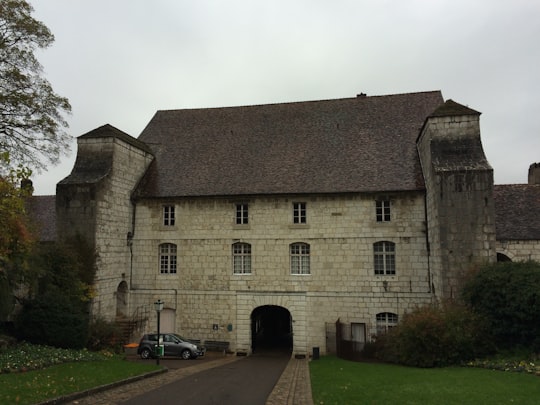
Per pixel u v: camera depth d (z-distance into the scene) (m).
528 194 26.25
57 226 24.42
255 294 26.22
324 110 31.19
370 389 13.34
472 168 21.69
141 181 28.78
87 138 26.08
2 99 21.98
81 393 11.94
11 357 16.03
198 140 31.20
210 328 26.55
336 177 26.31
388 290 24.78
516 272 18.94
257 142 29.98
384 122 29.27
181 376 16.78
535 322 17.84
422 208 24.80
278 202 26.42
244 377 16.77
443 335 18.70
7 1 21.75
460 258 21.30
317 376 16.59
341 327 24.97
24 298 21.05
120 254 26.52
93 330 22.70
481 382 14.24
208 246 26.97
